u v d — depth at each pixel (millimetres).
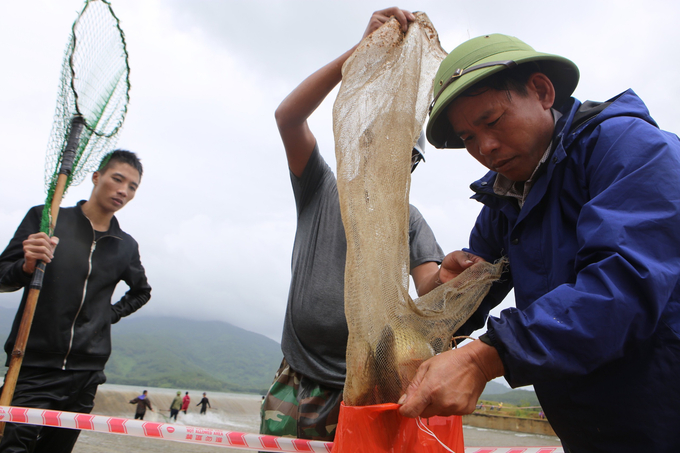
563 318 971
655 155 1118
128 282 3359
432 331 1256
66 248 2791
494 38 1416
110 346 3014
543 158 1361
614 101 1353
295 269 2100
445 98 1330
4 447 2240
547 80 1388
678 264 1005
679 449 1119
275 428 1863
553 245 1331
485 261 1633
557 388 1302
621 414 1177
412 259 2104
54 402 2607
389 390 1114
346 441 1020
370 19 1592
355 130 1302
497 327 1004
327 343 1896
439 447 1146
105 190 2994
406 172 1281
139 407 19969
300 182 2242
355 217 1199
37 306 2629
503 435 20844
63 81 2648
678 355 1099
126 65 2848
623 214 1057
